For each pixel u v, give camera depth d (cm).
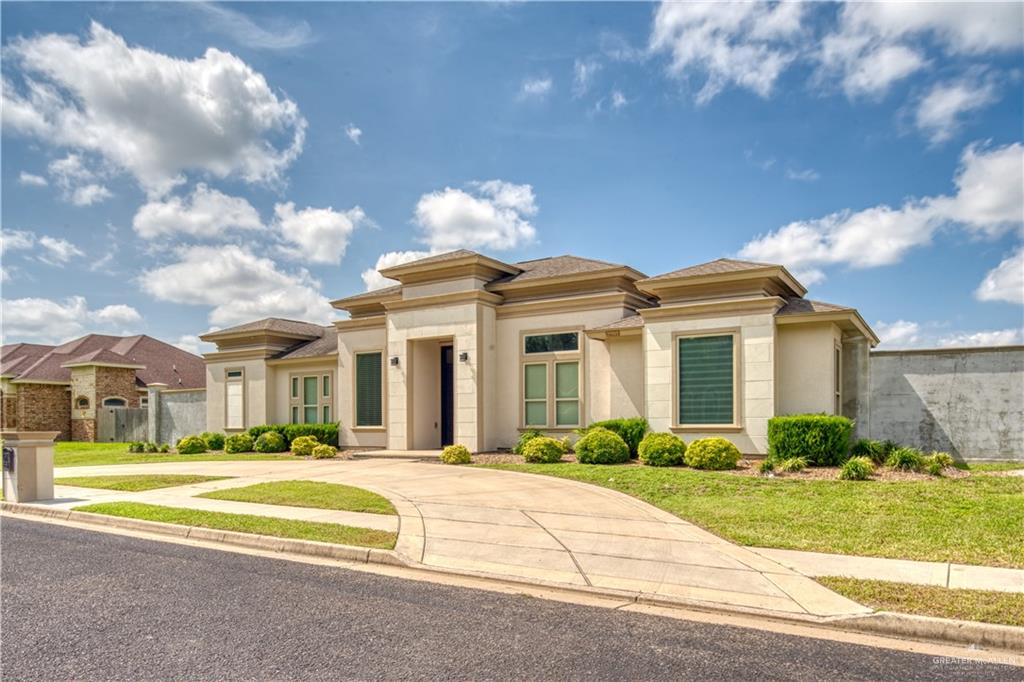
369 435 2295
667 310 1697
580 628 605
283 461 2081
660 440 1570
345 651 543
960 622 576
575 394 1961
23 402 3672
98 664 517
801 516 1006
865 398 1731
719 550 852
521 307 2047
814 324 1605
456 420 2023
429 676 492
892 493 1128
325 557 901
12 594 718
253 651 544
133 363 3816
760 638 579
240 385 2719
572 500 1196
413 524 1027
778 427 1491
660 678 489
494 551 875
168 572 816
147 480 1655
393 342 2170
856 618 606
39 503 1348
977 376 1691
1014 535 866
